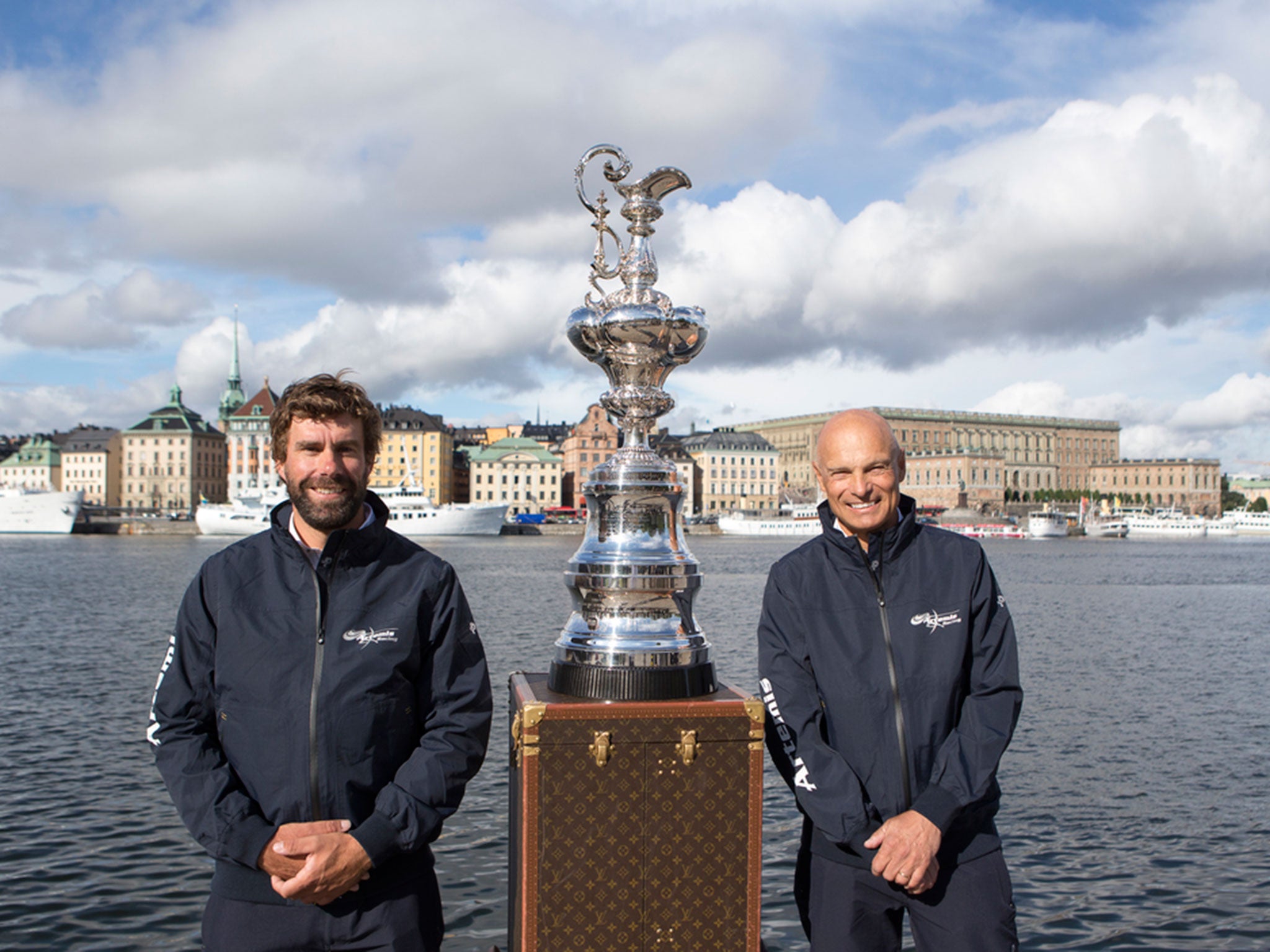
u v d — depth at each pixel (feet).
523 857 10.37
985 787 10.73
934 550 11.64
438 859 30.60
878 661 11.42
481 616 105.09
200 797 10.18
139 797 36.78
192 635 10.76
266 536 11.23
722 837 10.61
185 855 31.07
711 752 10.59
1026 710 55.01
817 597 11.80
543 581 161.68
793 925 26.53
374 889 10.40
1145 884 29.45
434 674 11.05
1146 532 480.23
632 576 11.20
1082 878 29.96
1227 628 100.27
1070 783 39.60
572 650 11.32
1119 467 572.10
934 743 11.27
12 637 84.79
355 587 10.74
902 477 11.71
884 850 10.46
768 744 11.91
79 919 26.76
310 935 10.25
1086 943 25.76
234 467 481.05
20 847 31.65
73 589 139.44
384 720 10.63
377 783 10.62
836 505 11.64
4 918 26.76
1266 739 47.44
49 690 58.49
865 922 11.41
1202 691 61.21
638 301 12.20
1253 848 32.22
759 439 518.37
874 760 11.30
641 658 10.90
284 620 10.60
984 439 552.00
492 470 476.54
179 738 10.64
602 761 10.36
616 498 11.80
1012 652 11.53
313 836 9.91
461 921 26.35
